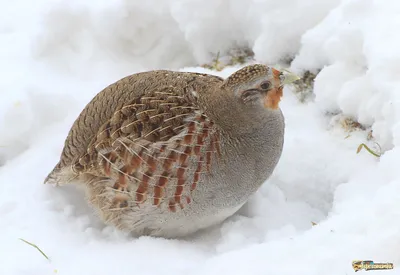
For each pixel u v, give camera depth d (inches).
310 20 446.0
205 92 350.0
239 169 345.1
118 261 335.9
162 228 358.3
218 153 338.6
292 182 392.5
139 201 345.1
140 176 339.3
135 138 340.2
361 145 386.9
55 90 450.0
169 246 351.9
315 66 440.8
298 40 452.4
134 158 338.6
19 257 342.0
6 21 510.0
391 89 372.8
